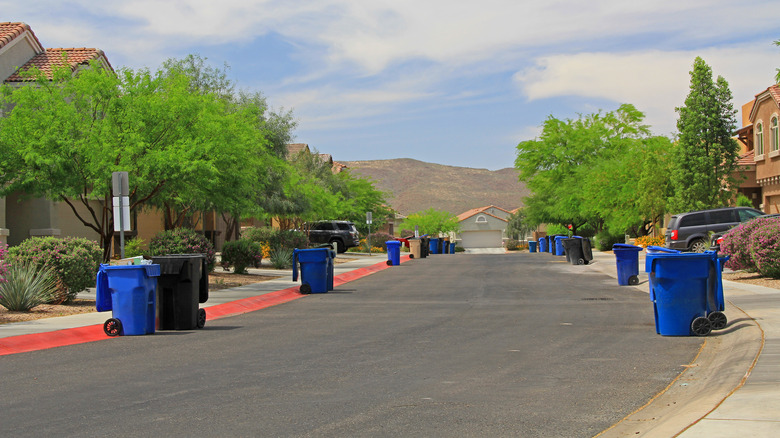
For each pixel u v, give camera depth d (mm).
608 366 8898
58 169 19094
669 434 5688
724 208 28812
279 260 31359
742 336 10344
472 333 11992
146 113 20578
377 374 8625
